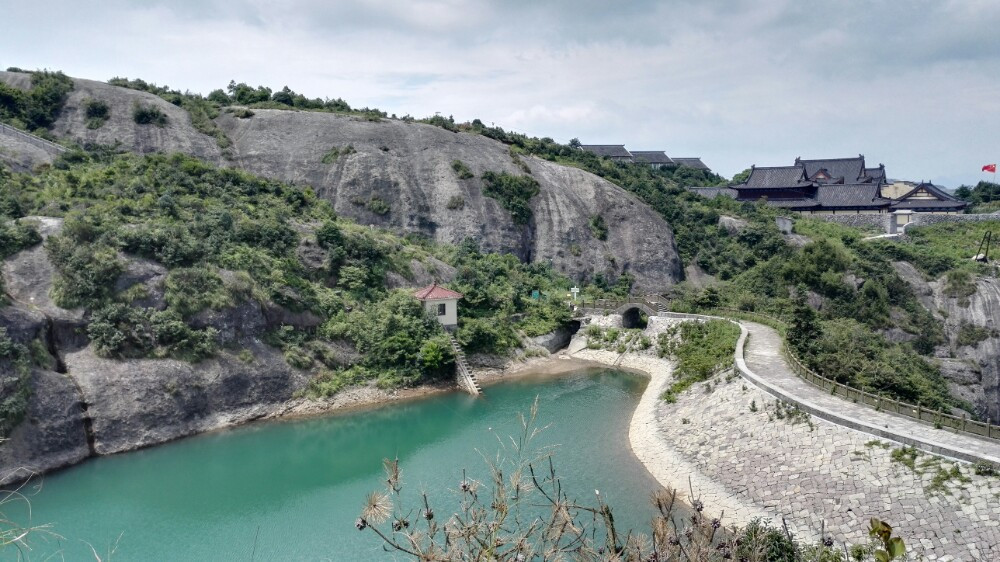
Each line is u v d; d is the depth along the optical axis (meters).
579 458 38.00
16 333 39.59
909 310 71.94
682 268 89.88
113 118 80.38
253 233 55.84
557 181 95.31
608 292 80.19
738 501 31.84
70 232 46.31
